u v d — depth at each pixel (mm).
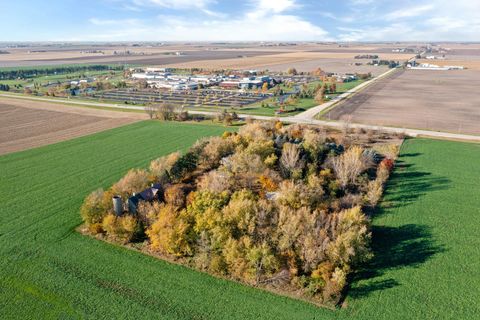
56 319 44625
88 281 51031
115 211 63750
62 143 114312
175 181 81062
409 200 74500
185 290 49406
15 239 60812
